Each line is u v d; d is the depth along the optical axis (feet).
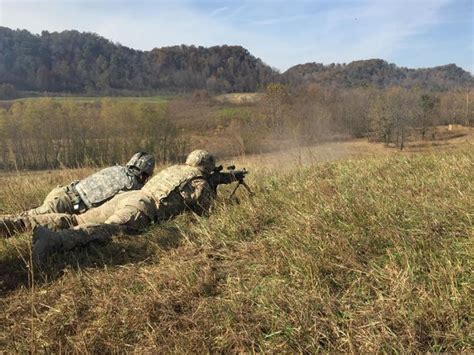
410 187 15.79
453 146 27.61
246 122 113.09
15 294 11.66
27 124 97.76
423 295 9.35
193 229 14.69
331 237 12.23
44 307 10.93
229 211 15.75
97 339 9.50
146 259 12.94
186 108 151.64
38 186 23.40
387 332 8.57
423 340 8.45
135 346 9.33
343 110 132.26
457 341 8.25
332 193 16.34
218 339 9.23
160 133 102.68
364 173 19.45
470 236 11.16
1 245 14.19
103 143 97.71
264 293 10.51
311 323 9.22
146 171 18.17
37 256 12.81
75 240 13.55
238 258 12.64
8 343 9.50
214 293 11.08
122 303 10.64
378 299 9.59
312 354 8.55
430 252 10.75
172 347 9.16
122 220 14.99
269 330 9.38
